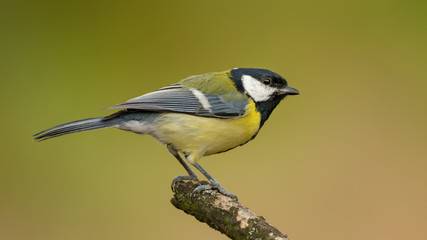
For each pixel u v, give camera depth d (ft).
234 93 10.55
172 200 10.48
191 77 10.59
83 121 10.53
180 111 10.53
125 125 10.54
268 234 10.37
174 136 10.53
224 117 10.53
